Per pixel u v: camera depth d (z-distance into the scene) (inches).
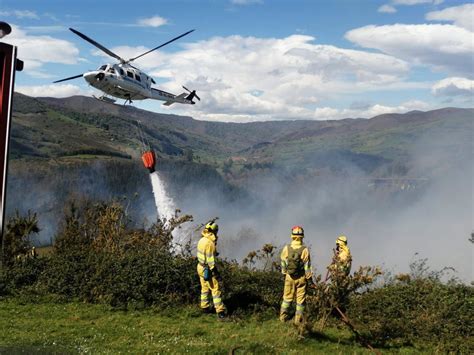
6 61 197.8
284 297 379.6
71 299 433.1
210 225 399.9
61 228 568.4
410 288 435.2
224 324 381.4
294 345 335.9
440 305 394.6
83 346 314.3
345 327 382.0
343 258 403.9
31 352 297.4
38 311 398.9
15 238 510.9
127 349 314.8
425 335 365.7
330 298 369.4
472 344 345.4
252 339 344.8
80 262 470.9
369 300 417.4
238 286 442.6
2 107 196.1
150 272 442.3
